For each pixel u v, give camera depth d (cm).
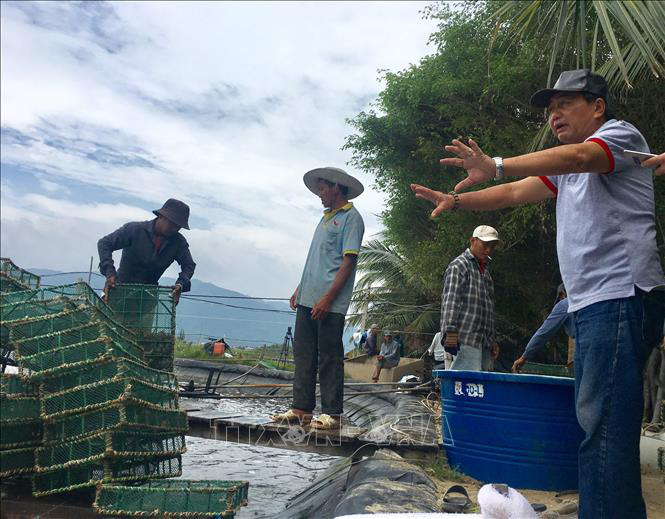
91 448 390
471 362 506
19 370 402
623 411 220
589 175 243
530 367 614
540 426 405
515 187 279
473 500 362
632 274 227
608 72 648
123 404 386
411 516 204
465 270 514
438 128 1116
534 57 897
